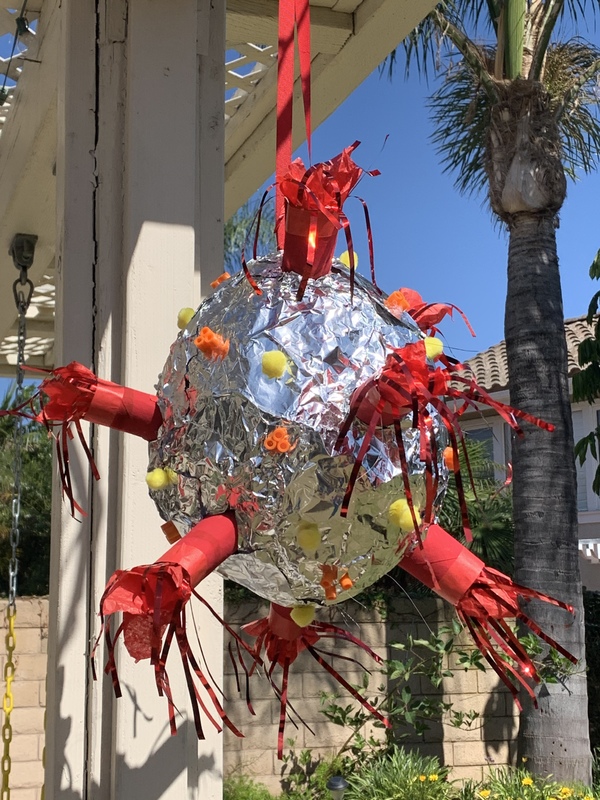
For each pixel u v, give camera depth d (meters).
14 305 3.92
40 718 4.09
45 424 1.05
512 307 4.38
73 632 1.46
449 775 4.29
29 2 2.17
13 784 3.95
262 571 0.83
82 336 1.54
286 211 0.87
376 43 2.53
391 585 4.63
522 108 4.44
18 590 5.26
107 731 1.43
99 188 1.58
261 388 0.79
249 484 0.79
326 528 0.79
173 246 1.53
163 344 1.50
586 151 5.97
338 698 4.29
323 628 0.98
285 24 1.02
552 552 4.08
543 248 4.38
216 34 1.75
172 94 1.57
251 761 4.12
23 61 2.36
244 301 0.85
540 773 3.95
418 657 4.25
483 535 4.81
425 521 0.83
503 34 4.56
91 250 1.57
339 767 4.07
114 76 1.61
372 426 0.75
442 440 0.87
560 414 4.23
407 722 4.29
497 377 9.00
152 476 0.87
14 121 2.54
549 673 3.96
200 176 1.69
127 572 0.76
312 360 0.80
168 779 1.38
